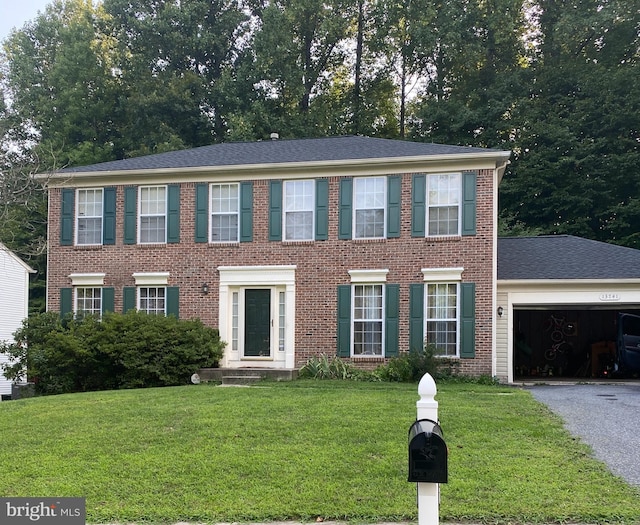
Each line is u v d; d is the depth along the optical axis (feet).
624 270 58.34
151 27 120.67
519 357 77.41
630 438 29.78
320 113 119.14
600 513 20.15
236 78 120.37
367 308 59.98
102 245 65.16
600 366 72.23
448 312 58.29
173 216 63.87
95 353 55.98
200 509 21.49
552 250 64.49
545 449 27.55
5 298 77.10
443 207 58.75
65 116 120.78
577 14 107.45
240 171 62.44
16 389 57.21
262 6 131.85
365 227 60.39
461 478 23.67
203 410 35.45
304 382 53.42
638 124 98.84
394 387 49.01
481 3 116.26
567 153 101.91
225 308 62.18
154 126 119.65
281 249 61.57
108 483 24.09
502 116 108.47
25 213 93.71
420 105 122.31
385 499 21.94
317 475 24.44
